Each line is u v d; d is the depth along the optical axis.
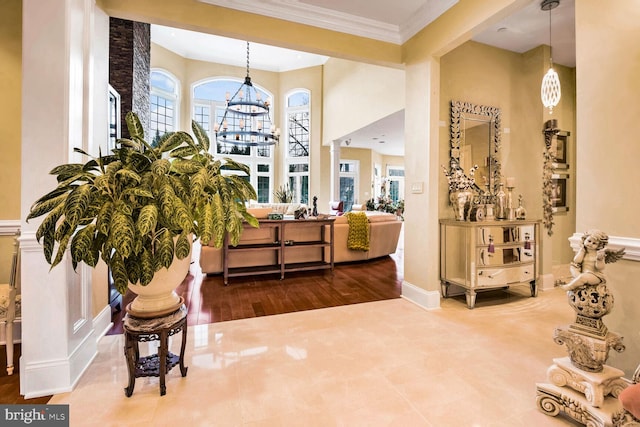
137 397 1.62
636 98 1.61
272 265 4.32
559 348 2.18
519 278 3.24
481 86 3.58
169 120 9.45
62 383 1.67
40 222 1.66
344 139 8.73
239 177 1.85
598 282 1.43
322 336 2.38
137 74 4.86
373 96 6.38
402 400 1.61
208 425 1.42
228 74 10.16
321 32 3.03
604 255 1.45
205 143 1.85
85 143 2.02
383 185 12.96
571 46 3.67
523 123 3.80
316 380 1.78
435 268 3.03
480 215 3.16
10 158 2.39
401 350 2.15
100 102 2.43
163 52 9.07
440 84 3.37
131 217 1.38
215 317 2.78
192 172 1.59
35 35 1.69
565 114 4.23
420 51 3.09
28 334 1.64
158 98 9.12
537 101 3.68
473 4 2.47
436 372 1.87
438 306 3.04
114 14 2.50
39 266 1.65
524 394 1.66
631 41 1.63
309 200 10.05
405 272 3.37
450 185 3.41
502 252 3.14
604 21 1.74
